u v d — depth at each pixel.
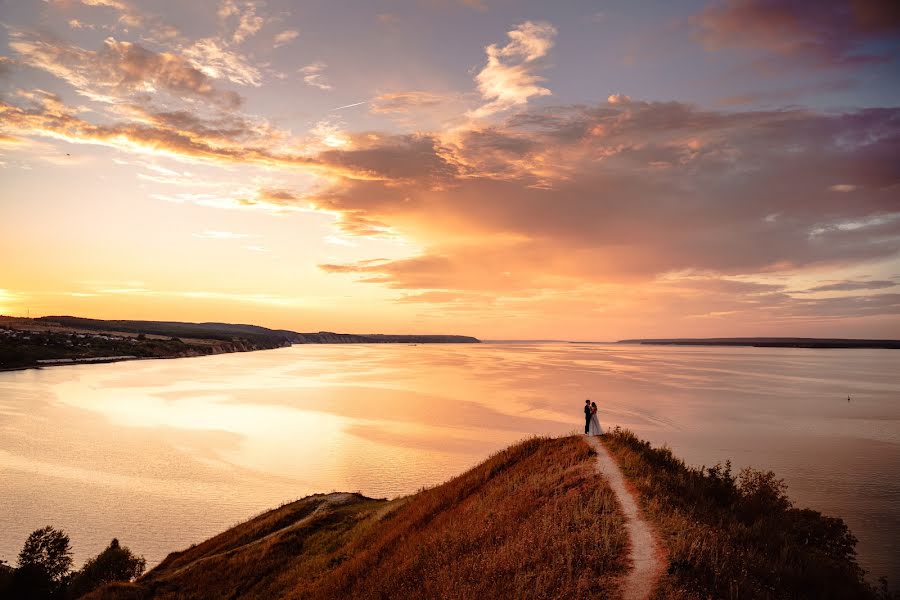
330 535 28.81
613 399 112.12
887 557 40.25
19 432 76.94
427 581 14.73
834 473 59.84
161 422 85.50
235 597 24.03
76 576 32.00
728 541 12.71
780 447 71.25
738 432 79.88
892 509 49.59
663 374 183.75
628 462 20.08
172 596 25.03
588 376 172.12
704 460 64.38
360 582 18.64
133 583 26.30
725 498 20.81
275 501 49.03
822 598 11.50
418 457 63.28
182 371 194.25
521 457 26.69
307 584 22.50
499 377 167.75
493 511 18.83
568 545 12.83
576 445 24.91
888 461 64.88
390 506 30.88
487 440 72.25
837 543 20.78
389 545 21.91
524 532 14.88
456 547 16.50
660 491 16.52
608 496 16.14
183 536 41.56
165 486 53.09
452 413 93.44
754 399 116.88
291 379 161.25
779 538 14.79
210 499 49.44
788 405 108.12
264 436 74.69
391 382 150.62
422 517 23.73
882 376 190.88
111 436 74.69
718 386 143.25
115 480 54.75
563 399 111.56
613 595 10.37
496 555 13.84
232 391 128.25
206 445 69.38
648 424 84.50
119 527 43.22
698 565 10.97
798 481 57.12
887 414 98.44
